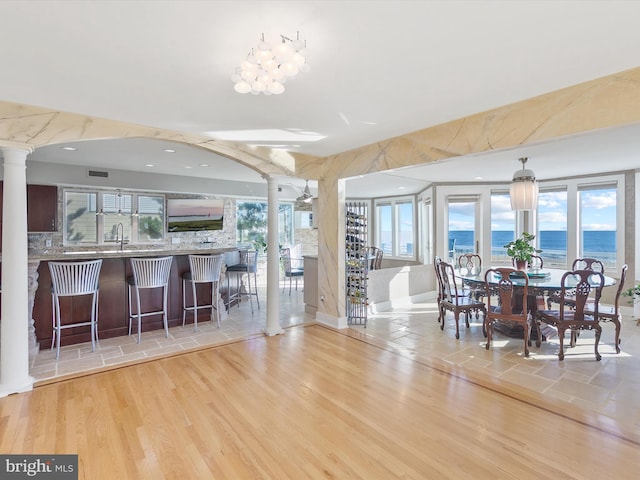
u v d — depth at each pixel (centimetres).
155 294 465
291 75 189
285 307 602
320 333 453
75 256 402
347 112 305
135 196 690
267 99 276
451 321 518
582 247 609
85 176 581
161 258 423
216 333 450
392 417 249
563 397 280
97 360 355
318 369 334
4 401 270
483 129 305
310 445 217
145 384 301
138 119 321
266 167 431
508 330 442
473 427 237
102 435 226
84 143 430
